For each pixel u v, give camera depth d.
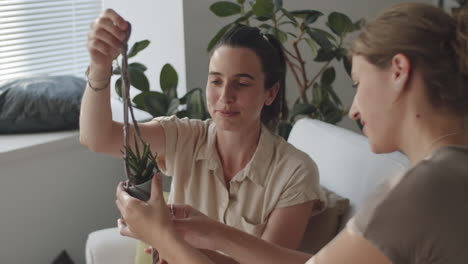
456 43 0.87
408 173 0.86
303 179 1.54
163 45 2.65
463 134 0.89
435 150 0.88
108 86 1.38
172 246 1.08
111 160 2.58
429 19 0.88
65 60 2.82
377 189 0.90
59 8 2.75
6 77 2.67
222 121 1.49
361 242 0.87
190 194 1.62
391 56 0.89
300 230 1.55
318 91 2.59
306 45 3.09
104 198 2.60
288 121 2.70
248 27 1.53
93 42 1.22
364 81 0.93
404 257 0.85
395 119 0.92
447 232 0.82
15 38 2.64
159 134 1.57
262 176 1.56
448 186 0.83
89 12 2.84
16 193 2.32
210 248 1.32
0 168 2.26
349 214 1.68
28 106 2.40
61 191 2.45
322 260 0.91
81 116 1.42
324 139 1.85
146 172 1.13
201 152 1.59
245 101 1.48
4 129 2.41
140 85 2.38
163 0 2.59
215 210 1.61
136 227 1.10
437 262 0.83
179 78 2.63
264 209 1.56
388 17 0.91
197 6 2.58
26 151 2.29
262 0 2.34
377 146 0.95
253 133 1.56
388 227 0.85
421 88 0.88
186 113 2.36
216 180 1.59
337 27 2.46
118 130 1.48
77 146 2.45
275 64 1.53
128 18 2.76
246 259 1.30
